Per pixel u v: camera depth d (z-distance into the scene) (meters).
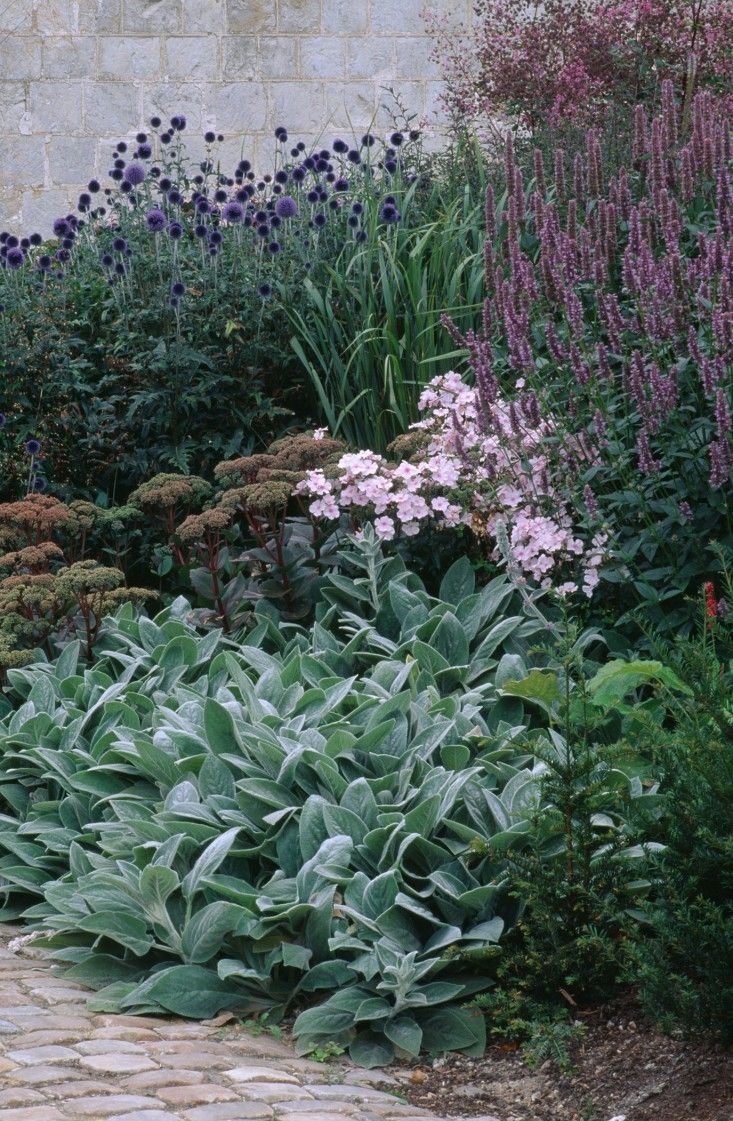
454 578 5.49
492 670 4.89
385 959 3.30
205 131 11.98
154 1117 2.59
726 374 4.72
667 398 4.63
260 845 3.76
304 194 8.07
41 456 6.97
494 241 7.05
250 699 4.39
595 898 3.22
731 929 2.86
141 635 5.39
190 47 11.89
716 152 5.90
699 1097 2.80
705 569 4.67
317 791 3.97
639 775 3.99
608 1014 3.29
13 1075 2.78
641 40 8.95
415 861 3.72
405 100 12.01
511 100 9.32
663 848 3.33
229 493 5.34
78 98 11.91
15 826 4.57
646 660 4.39
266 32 11.89
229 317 7.01
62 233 7.48
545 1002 3.37
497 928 3.40
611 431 4.87
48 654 5.50
